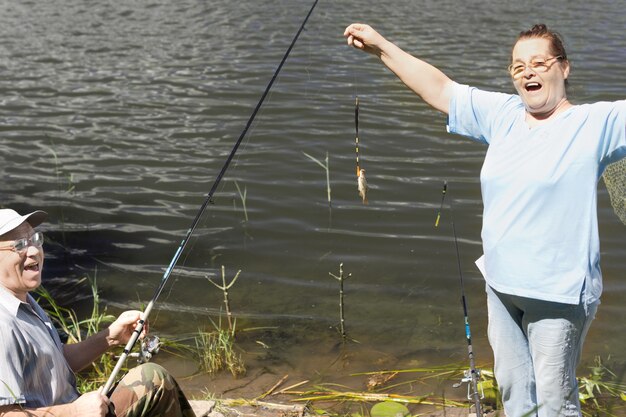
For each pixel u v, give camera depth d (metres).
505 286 3.29
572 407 3.35
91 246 7.12
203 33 14.97
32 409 2.84
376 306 6.08
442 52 13.22
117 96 11.41
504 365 3.48
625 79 11.47
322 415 4.42
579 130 3.15
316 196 8.03
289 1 17.64
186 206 7.90
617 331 5.59
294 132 9.77
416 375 5.03
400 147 9.23
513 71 3.25
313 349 5.45
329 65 12.63
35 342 2.95
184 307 6.11
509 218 3.26
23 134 9.95
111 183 8.47
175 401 3.29
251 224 7.48
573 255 3.18
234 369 5.13
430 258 6.83
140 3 17.75
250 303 6.16
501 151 3.31
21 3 17.83
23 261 2.95
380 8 16.83
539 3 17.06
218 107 10.82
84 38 14.77
